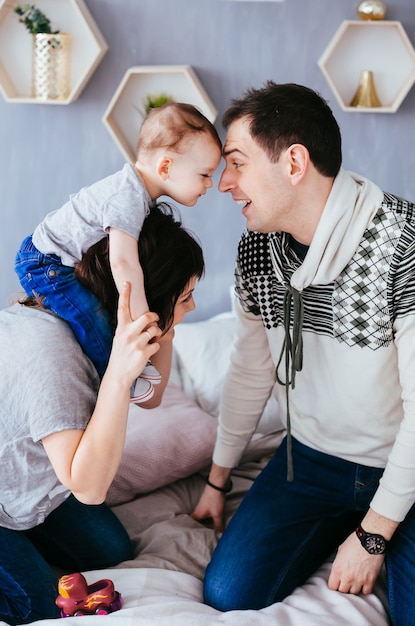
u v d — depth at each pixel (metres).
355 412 1.73
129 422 2.12
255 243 1.76
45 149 2.81
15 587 1.59
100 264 1.48
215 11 2.64
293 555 1.74
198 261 1.51
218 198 2.77
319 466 1.83
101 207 1.53
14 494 1.55
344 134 2.70
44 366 1.41
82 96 2.75
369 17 2.54
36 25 2.62
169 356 1.75
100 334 1.49
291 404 1.86
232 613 1.53
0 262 2.91
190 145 1.58
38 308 1.52
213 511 1.97
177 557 1.80
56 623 1.43
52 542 1.82
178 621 1.45
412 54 2.56
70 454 1.39
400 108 2.66
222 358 2.50
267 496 1.84
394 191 2.73
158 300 1.48
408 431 1.60
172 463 2.06
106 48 2.67
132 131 2.77
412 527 1.68
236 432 1.95
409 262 1.58
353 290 1.63
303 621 1.51
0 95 2.79
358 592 1.66
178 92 2.71
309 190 1.57
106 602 1.54
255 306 1.84
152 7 2.66
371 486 1.77
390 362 1.67
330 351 1.70
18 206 2.87
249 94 1.60
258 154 1.55
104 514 1.88
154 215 1.51
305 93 1.57
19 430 1.46
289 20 2.63
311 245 1.58
